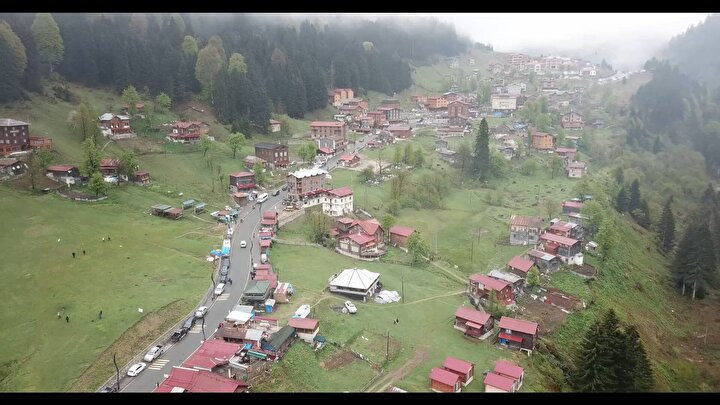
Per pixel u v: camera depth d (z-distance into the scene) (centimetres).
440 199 19138
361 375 9081
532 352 10231
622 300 13762
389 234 15475
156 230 13825
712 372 11981
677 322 14275
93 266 11725
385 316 11062
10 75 18775
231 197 17050
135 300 10569
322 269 12838
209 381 8050
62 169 15488
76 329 9712
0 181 14512
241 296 11012
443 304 11962
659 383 10706
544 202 19525
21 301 10544
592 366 9131
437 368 9150
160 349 9181
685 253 15750
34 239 12500
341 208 16475
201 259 12544
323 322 10369
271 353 8862
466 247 15675
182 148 19850
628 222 19462
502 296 11919
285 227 15025
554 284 13462
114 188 15812
